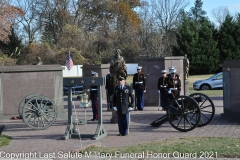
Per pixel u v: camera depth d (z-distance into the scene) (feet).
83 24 203.92
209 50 180.86
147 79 63.05
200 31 185.88
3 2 147.64
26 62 167.22
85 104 38.24
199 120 36.42
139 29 208.95
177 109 37.11
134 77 57.57
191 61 180.45
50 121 41.96
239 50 184.03
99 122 35.65
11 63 141.79
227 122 42.37
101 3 204.74
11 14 150.61
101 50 192.34
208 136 33.88
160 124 40.32
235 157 25.99
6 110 51.42
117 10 209.67
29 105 41.32
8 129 41.91
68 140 34.47
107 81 50.80
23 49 177.68
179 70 63.31
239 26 184.75
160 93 56.34
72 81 35.63
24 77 52.19
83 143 32.63
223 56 185.06
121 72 43.86
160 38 203.51
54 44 185.06
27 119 43.32
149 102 63.16
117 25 211.20
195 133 35.99
